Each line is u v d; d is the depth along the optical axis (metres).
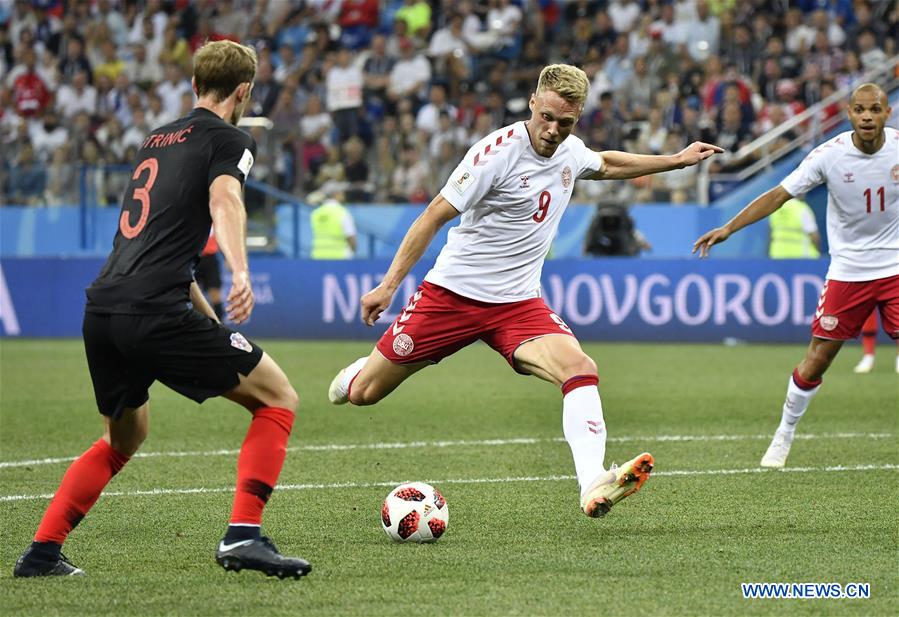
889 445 30.86
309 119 75.88
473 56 80.38
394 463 28.58
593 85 74.94
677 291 62.28
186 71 82.19
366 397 22.84
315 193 71.62
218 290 56.38
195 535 20.58
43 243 72.44
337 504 23.44
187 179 16.80
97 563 18.50
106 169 71.81
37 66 84.50
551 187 20.94
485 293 21.28
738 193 67.38
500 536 20.36
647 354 56.78
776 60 73.00
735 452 29.91
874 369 50.78
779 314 61.31
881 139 26.77
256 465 17.00
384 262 65.25
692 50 75.88
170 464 28.47
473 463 28.55
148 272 16.66
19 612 15.62
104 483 18.03
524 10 81.69
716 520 21.58
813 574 17.48
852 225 27.05
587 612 15.45
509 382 47.47
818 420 35.72
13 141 73.44
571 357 20.34
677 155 22.36
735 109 69.69
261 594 16.47
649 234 68.50
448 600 16.06
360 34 83.31
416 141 72.19
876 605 15.85
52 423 35.91
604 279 63.06
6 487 25.59
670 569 17.83
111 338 16.81
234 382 16.94
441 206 20.08
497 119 73.50
